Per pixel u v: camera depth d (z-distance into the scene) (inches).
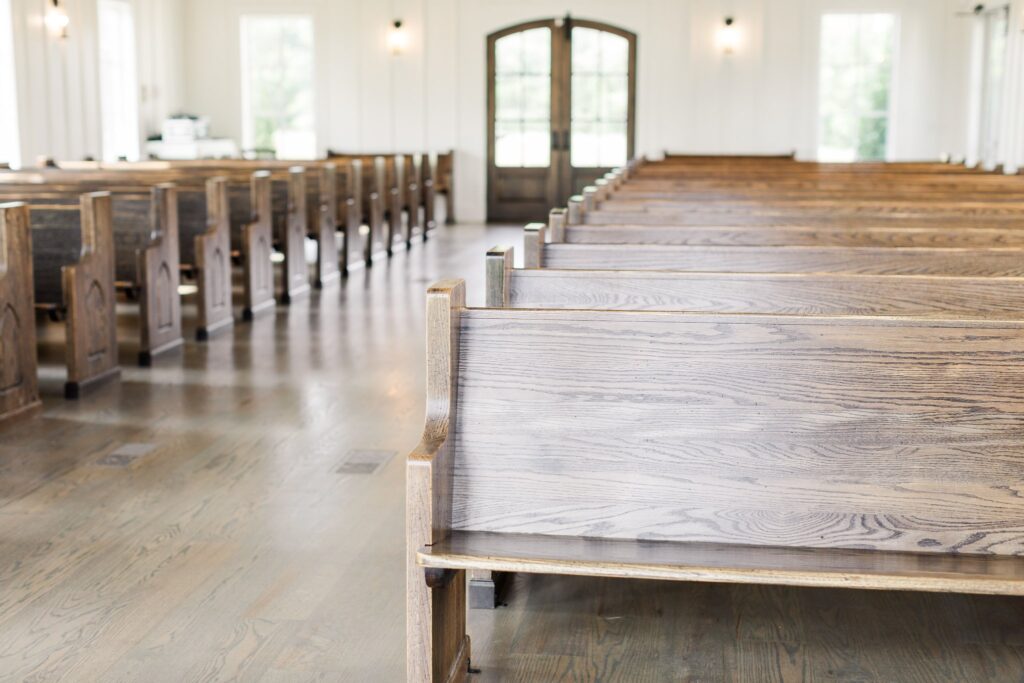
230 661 93.3
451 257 391.9
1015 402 79.5
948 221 168.2
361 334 243.3
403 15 535.5
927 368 80.2
